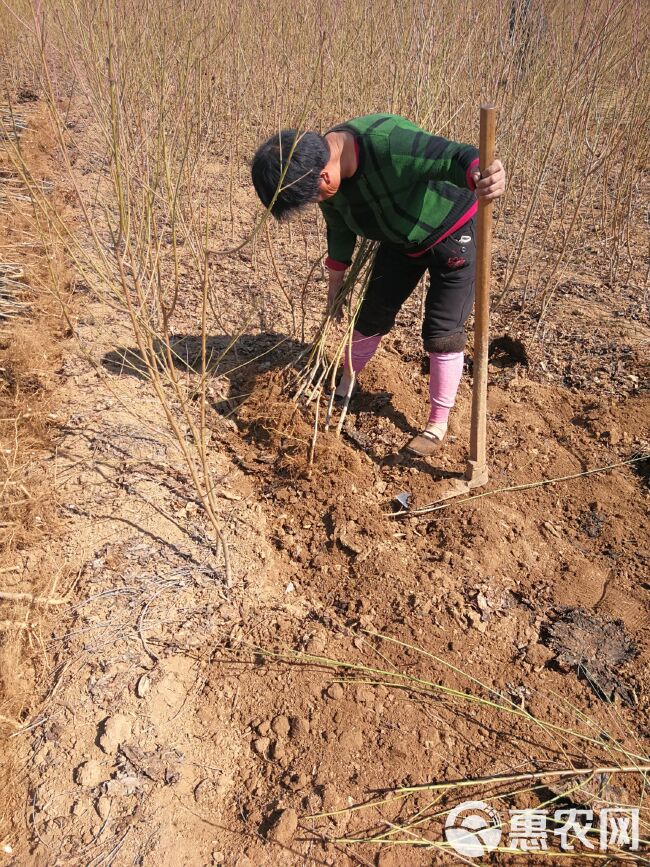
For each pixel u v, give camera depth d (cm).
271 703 204
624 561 250
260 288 409
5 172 507
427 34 354
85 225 454
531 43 456
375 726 198
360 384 327
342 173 227
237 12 418
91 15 249
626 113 450
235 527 260
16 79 664
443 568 243
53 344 347
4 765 190
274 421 297
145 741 195
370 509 266
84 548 246
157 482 276
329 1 385
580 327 379
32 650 215
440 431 289
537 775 184
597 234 468
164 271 418
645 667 215
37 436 291
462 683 209
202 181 521
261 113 550
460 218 241
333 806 182
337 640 220
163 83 286
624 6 412
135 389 324
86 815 181
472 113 447
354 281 292
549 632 224
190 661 215
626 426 307
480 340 244
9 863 174
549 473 287
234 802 186
